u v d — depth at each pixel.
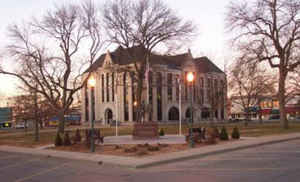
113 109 69.00
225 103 53.16
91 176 11.55
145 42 41.53
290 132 30.45
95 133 21.03
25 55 34.91
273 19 35.53
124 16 40.59
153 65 46.03
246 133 30.20
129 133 36.09
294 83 42.06
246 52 35.81
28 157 18.47
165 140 22.83
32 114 35.56
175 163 13.84
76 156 16.86
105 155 16.58
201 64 64.25
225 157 15.05
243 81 54.22
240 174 10.55
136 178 10.81
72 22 39.41
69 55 38.31
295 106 92.56
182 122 69.06
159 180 10.26
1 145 27.02
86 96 77.62
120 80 54.66
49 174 12.33
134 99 64.62
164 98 67.69
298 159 13.45
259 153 16.06
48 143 25.95
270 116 96.50
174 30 40.03
